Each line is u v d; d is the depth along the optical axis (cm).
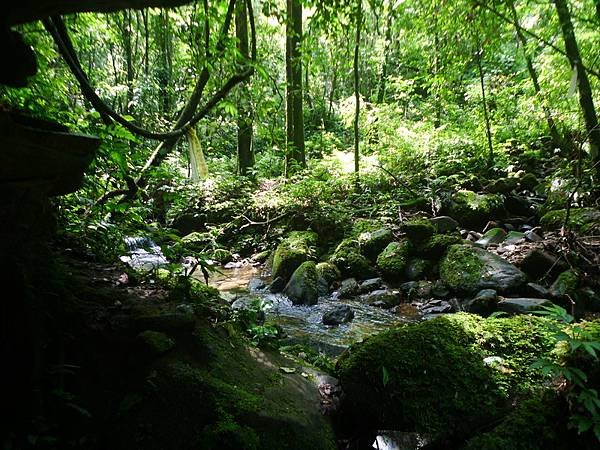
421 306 570
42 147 208
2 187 202
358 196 853
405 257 657
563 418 232
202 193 938
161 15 469
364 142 1107
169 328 274
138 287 346
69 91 505
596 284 521
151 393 241
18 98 313
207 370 262
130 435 230
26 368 224
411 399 254
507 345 271
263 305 391
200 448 223
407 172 885
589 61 708
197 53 397
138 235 426
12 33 157
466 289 555
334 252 729
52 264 283
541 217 690
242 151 1109
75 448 225
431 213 771
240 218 908
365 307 584
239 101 452
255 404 243
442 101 1066
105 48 917
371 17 1139
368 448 279
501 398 247
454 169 855
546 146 931
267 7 406
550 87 818
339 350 432
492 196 737
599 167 675
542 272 559
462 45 829
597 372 227
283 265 697
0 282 222
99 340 263
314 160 1059
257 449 224
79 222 408
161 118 813
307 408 264
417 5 752
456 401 249
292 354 362
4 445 206
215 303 365
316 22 413
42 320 242
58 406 234
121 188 451
